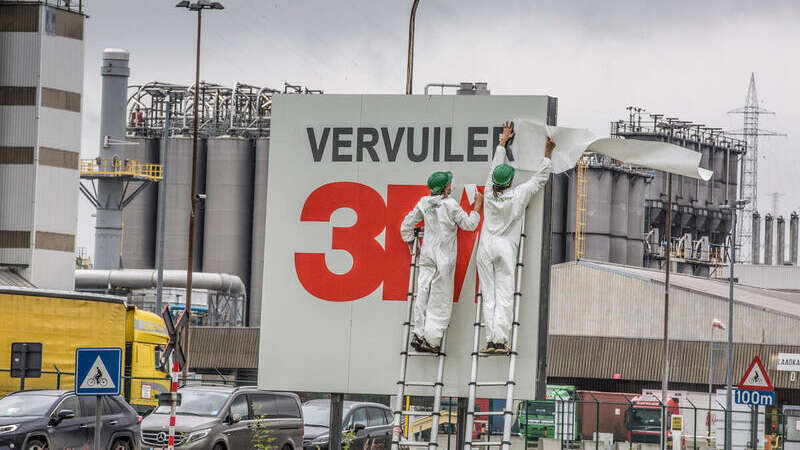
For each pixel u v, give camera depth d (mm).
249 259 194125
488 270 30516
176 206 196000
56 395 48156
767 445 94000
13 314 63844
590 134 31203
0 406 47438
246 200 194250
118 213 172375
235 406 52844
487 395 30906
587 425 100250
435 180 31109
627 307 161750
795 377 143000
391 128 32281
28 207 149125
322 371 32188
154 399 74188
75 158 153625
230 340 146875
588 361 149375
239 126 199250
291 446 55781
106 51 168500
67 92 152625
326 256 32406
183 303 171750
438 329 30688
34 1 150000
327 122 32625
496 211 30562
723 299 157125
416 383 31141
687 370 147125
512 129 31484
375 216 32219
